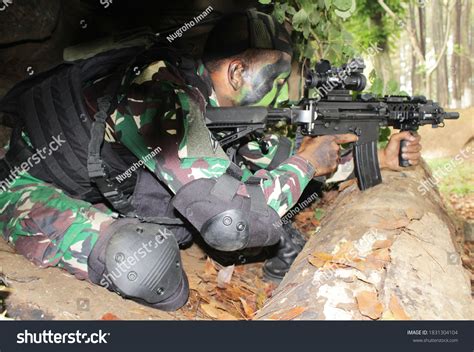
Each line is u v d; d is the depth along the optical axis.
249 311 3.17
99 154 2.75
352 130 3.26
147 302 2.87
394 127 3.58
